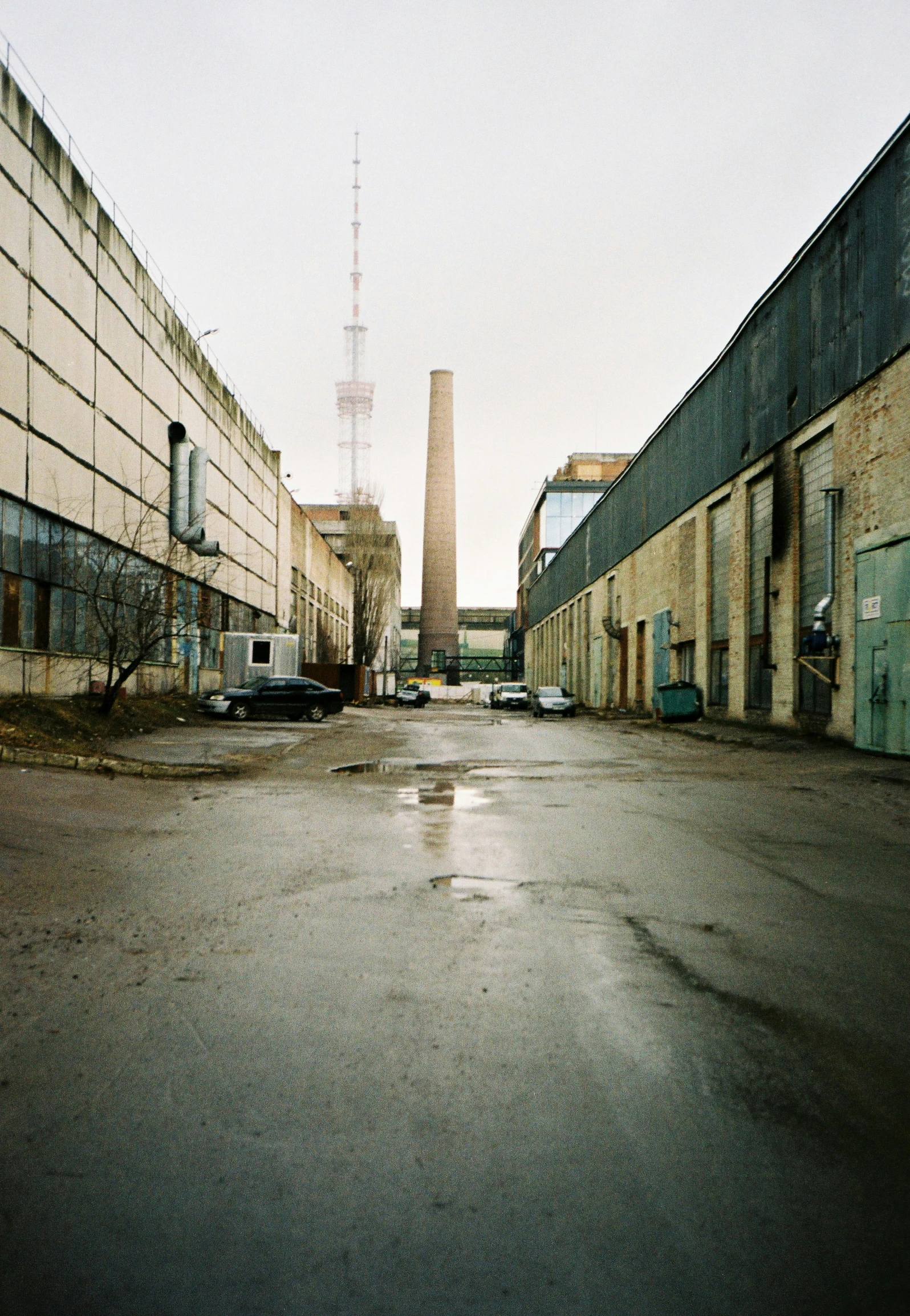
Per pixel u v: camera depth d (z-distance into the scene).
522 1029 3.77
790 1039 3.72
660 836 8.41
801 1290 2.22
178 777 12.82
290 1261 2.31
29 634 17.47
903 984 4.43
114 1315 2.13
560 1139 2.88
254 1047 3.55
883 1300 2.19
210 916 5.49
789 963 4.72
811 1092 3.24
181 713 24.52
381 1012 3.94
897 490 15.68
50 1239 2.38
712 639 27.84
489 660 114.44
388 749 18.39
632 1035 3.72
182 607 24.72
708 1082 3.30
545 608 72.25
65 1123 2.95
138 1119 2.98
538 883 6.45
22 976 4.34
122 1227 2.43
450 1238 2.40
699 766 15.05
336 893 6.11
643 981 4.40
